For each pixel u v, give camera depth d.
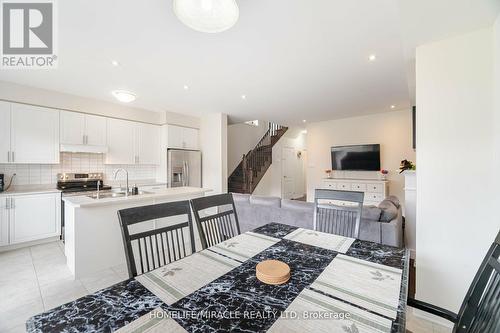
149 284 0.98
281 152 7.72
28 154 3.40
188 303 0.85
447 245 1.79
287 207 2.98
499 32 1.52
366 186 5.37
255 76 3.04
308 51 2.39
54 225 3.49
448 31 1.70
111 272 2.49
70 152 4.07
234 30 2.01
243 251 1.35
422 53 1.90
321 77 3.09
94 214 2.45
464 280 1.74
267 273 1.01
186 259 1.23
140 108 4.71
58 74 2.95
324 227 2.03
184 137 5.22
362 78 3.13
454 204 1.77
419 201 1.89
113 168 4.59
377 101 4.31
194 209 1.64
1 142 3.19
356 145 5.72
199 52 2.39
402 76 3.06
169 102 4.28
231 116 5.55
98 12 1.76
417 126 1.90
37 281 2.32
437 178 1.82
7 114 3.22
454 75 1.76
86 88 3.49
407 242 3.12
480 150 1.67
